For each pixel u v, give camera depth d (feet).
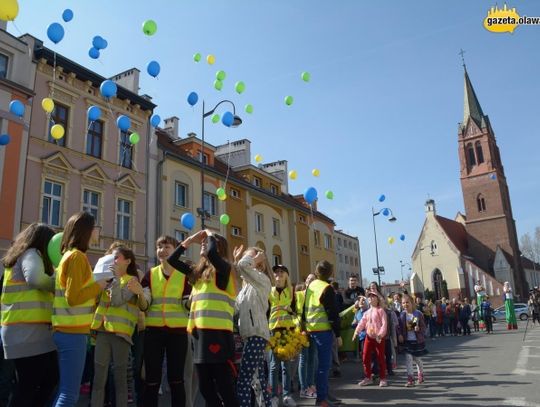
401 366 39.63
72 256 12.80
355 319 38.01
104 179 65.62
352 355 47.06
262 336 17.43
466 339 67.51
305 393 25.36
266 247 106.32
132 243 68.33
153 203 73.82
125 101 71.31
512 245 221.25
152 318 16.43
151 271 17.76
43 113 59.06
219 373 14.26
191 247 80.74
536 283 276.62
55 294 12.87
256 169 108.68
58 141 60.54
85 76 64.49
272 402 22.31
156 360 16.06
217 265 14.79
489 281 202.90
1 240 51.19
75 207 61.11
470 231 225.97
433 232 220.02
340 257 223.92
